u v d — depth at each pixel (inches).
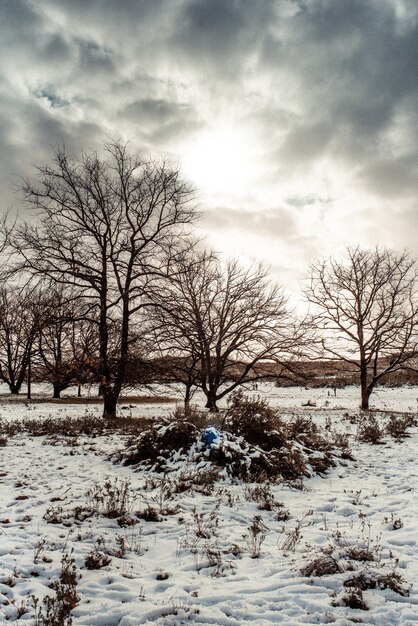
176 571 186.2
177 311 842.2
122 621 147.1
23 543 206.7
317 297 1162.6
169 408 1022.4
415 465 395.9
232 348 996.6
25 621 146.0
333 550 201.9
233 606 157.8
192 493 299.9
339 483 343.3
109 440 516.1
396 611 152.5
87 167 839.7
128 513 252.5
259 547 207.8
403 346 1081.4
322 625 145.0
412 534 221.5
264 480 340.5
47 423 610.9
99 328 830.5
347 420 761.0
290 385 2130.9
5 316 1390.3
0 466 369.4
